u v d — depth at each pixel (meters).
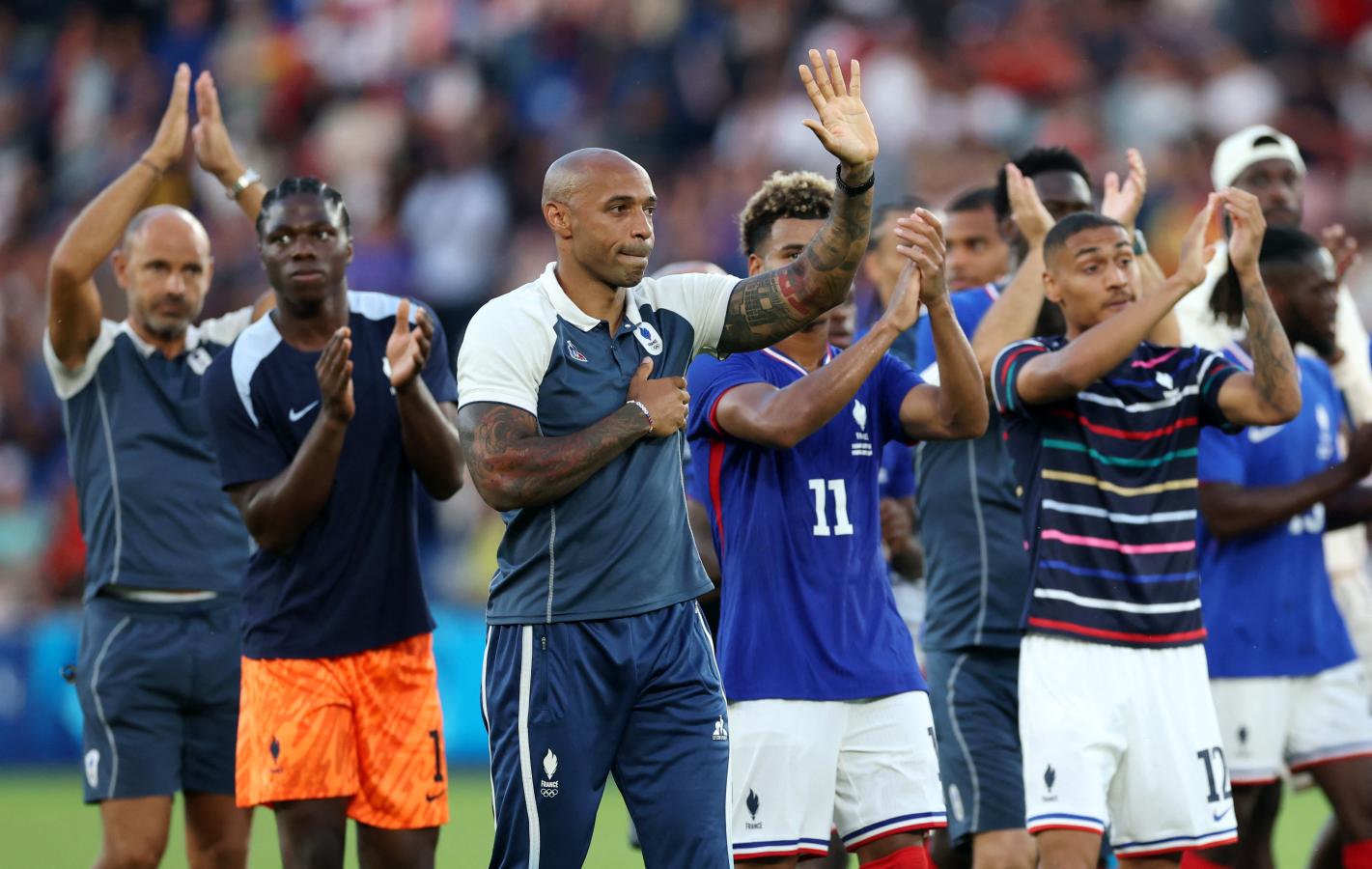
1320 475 22.92
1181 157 61.75
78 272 23.59
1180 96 63.28
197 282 24.33
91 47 76.62
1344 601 26.47
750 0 68.06
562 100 68.75
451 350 64.06
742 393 19.38
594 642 17.48
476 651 47.47
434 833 21.44
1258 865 24.70
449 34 72.00
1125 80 64.12
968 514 23.78
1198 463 23.08
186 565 23.98
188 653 23.88
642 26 69.25
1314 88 64.38
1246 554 23.52
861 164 17.62
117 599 23.91
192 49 75.62
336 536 20.89
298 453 20.31
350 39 73.69
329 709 20.88
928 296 18.70
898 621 20.03
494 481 16.98
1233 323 24.22
